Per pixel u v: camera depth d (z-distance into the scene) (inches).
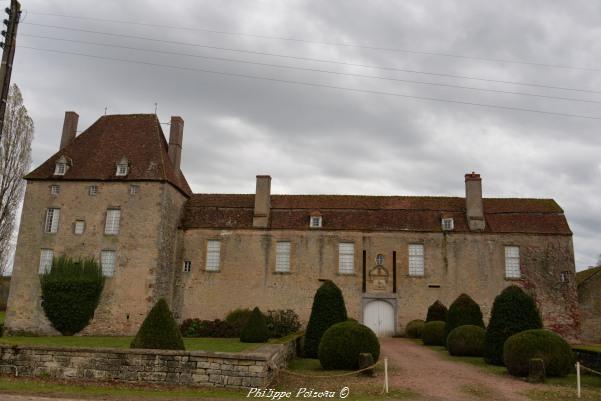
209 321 1156.5
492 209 1268.5
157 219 1141.7
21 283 1125.1
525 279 1173.1
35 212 1167.0
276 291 1208.2
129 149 1228.5
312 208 1288.1
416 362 729.0
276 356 620.1
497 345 703.1
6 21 627.2
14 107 1402.6
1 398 454.3
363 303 1190.3
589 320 1181.1
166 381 558.6
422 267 1206.3
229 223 1264.8
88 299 1094.4
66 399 459.8
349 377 611.8
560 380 602.5
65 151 1242.6
